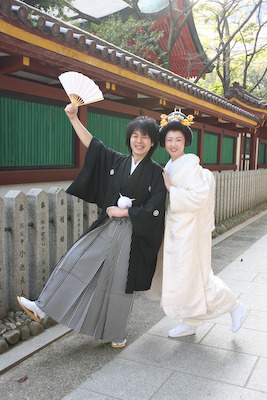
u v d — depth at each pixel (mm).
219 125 9805
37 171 4348
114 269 2609
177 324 3209
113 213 2570
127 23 11055
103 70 4109
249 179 9789
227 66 18688
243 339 2920
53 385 2332
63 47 3455
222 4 16031
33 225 3287
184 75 16812
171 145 2730
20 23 2961
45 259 3402
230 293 2785
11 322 2938
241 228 7773
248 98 11688
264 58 23234
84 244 2635
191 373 2439
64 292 2574
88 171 2711
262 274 4672
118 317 2660
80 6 13617
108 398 2189
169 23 14000
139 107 6098
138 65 4449
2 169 4008
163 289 2689
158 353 2703
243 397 2186
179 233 2643
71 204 3740
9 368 2488
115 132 5727
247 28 18031
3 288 2977
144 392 2242
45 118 4477
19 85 4000
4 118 3979
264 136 13211
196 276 2670
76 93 2512
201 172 2717
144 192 2631
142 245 2609
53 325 3098
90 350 2756
